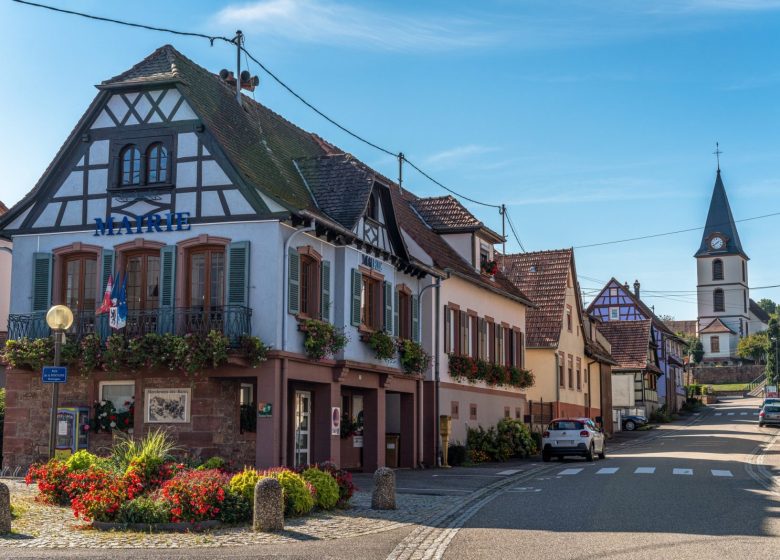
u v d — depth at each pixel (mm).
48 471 16078
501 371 37188
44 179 23109
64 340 21656
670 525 14766
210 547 12375
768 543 12867
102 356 21312
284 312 21531
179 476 14500
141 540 12805
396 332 28266
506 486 22781
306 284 23219
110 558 11312
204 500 13930
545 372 45938
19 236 23219
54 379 17281
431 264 30766
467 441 33625
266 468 20750
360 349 25219
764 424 60688
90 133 23016
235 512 14203
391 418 30688
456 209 37219
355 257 25031
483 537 13586
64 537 12930
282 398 21172
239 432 21406
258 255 21453
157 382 21781
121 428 21969
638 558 11664
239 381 21578
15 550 11859
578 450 33000
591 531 14164
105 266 22453
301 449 24234
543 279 48531
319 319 23219
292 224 21984
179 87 22453
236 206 21734
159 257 22297
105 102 23000
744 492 20094
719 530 14188
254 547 12422
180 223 22000
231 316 21078
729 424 66000
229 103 25359
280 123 28906
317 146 31031
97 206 22766
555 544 12875
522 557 11805
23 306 23000
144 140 22594
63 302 22922
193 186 22078
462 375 33031
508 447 34906
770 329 113875
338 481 16922
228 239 21672
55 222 23031
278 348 21156
